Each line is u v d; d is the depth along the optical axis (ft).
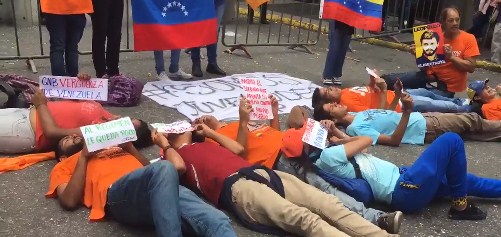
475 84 16.08
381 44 28.60
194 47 18.58
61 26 15.14
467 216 10.48
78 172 9.85
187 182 10.27
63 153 11.02
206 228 8.63
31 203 10.07
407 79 17.87
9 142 11.78
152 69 20.10
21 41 22.94
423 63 17.38
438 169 9.96
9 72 18.37
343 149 10.41
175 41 17.74
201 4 18.08
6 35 23.90
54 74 15.51
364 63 24.36
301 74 21.29
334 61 19.53
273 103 12.66
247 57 23.40
